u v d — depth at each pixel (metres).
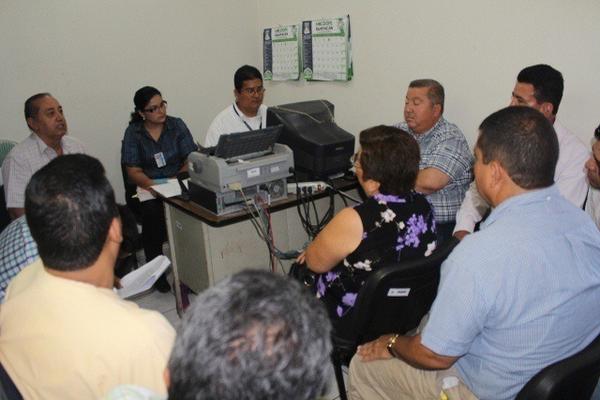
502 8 2.34
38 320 0.85
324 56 3.33
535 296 1.02
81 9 3.20
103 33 3.30
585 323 1.08
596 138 1.75
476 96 2.54
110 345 0.82
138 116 3.09
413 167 1.53
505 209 1.09
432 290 1.55
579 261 1.05
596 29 2.05
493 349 1.09
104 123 3.44
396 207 1.55
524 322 1.03
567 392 0.99
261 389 0.54
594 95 2.11
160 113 3.00
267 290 0.59
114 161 3.54
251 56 3.97
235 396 0.53
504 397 1.12
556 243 1.04
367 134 1.57
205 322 0.56
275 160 2.22
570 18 2.12
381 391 1.42
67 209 0.85
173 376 0.57
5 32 3.00
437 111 2.36
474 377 1.17
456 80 2.61
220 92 3.90
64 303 0.85
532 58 2.28
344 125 3.36
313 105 2.67
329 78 3.33
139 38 3.45
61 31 3.16
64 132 2.61
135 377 0.83
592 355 0.98
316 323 0.59
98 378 0.82
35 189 0.87
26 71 3.11
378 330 1.54
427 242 1.62
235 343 0.54
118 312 0.85
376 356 1.41
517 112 1.10
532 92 1.89
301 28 3.47
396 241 1.56
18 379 0.88
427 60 2.72
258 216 2.27
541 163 1.06
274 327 0.56
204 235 2.24
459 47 2.55
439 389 1.25
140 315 0.87
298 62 3.56
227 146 2.08
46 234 0.86
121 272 1.56
